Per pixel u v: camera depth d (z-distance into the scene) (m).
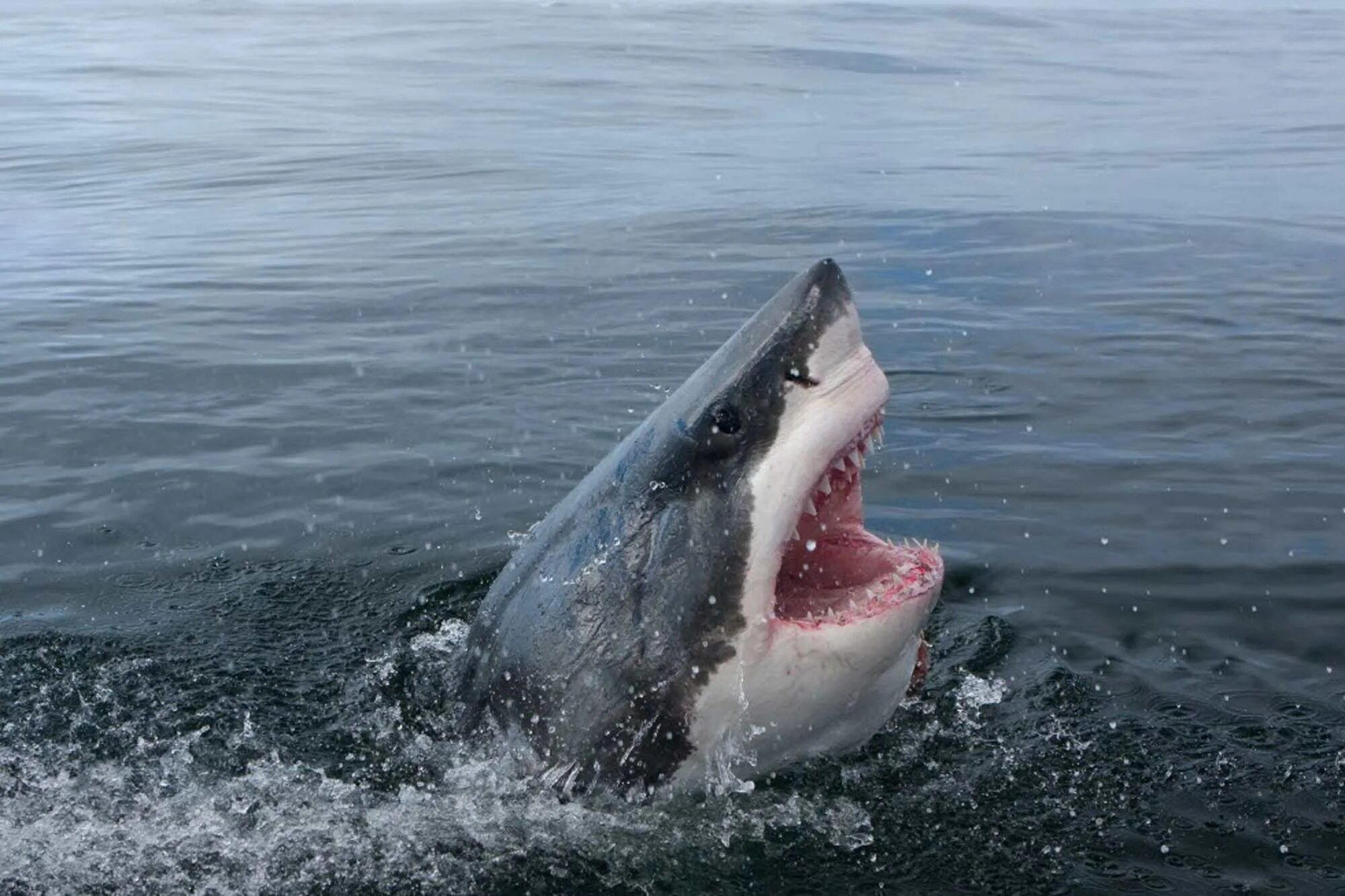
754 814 4.90
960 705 5.63
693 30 43.28
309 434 9.24
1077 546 7.29
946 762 5.21
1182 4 73.56
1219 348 10.80
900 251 14.52
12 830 4.90
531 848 4.80
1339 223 15.79
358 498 8.17
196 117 25.14
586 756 4.93
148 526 7.79
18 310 12.54
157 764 5.37
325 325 11.95
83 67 33.34
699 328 11.70
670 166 19.97
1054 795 5.01
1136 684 5.85
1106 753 5.28
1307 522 7.55
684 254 14.45
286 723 5.68
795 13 52.47
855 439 4.55
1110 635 6.32
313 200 17.80
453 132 23.12
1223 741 5.37
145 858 4.75
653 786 4.88
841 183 18.58
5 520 7.86
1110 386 9.91
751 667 4.63
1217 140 22.78
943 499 7.96
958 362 10.55
